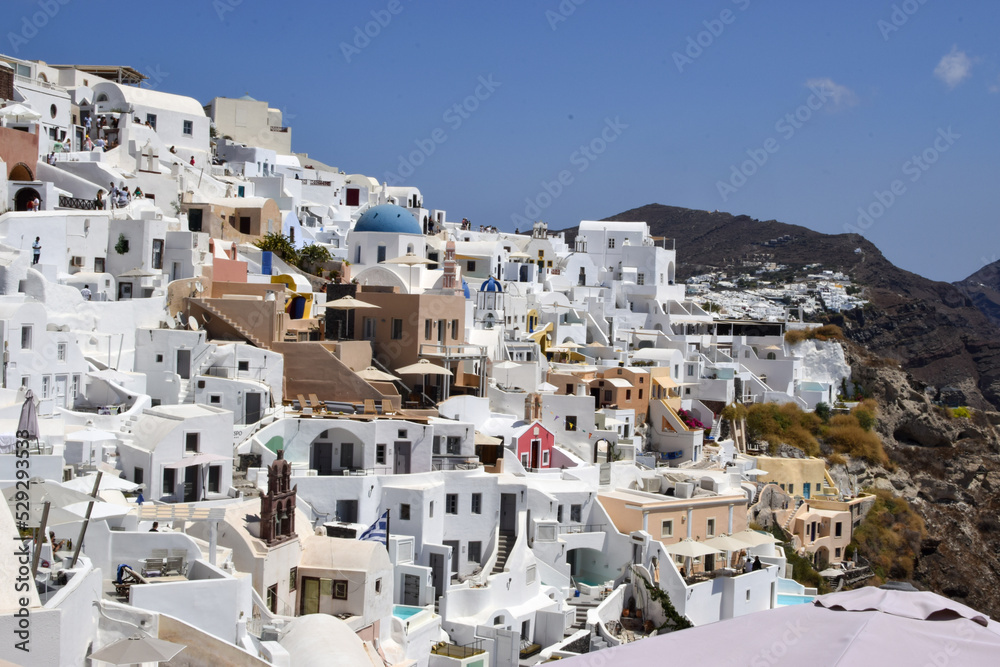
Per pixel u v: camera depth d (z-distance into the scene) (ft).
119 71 395.34
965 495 419.54
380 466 210.18
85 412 190.08
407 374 253.03
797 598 247.09
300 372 235.20
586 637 197.26
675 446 320.29
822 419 406.62
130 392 198.29
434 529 205.46
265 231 322.75
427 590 187.62
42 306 185.88
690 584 222.28
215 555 141.69
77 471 156.76
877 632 59.57
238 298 241.96
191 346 219.00
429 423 218.79
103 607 111.14
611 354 363.97
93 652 102.12
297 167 460.96
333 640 130.00
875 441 403.75
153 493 168.35
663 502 236.02
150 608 121.39
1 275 195.31
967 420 459.73
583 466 253.03
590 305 424.46
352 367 246.06
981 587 387.55
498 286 333.42
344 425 209.36
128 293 235.20
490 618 191.01
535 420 260.42
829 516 333.42
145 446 171.83
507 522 220.64
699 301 571.69
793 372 413.18
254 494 182.50
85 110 339.98
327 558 159.84
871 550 351.25
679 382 352.08
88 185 260.21
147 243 239.71
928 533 388.98
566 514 232.73
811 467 349.41
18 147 244.63
